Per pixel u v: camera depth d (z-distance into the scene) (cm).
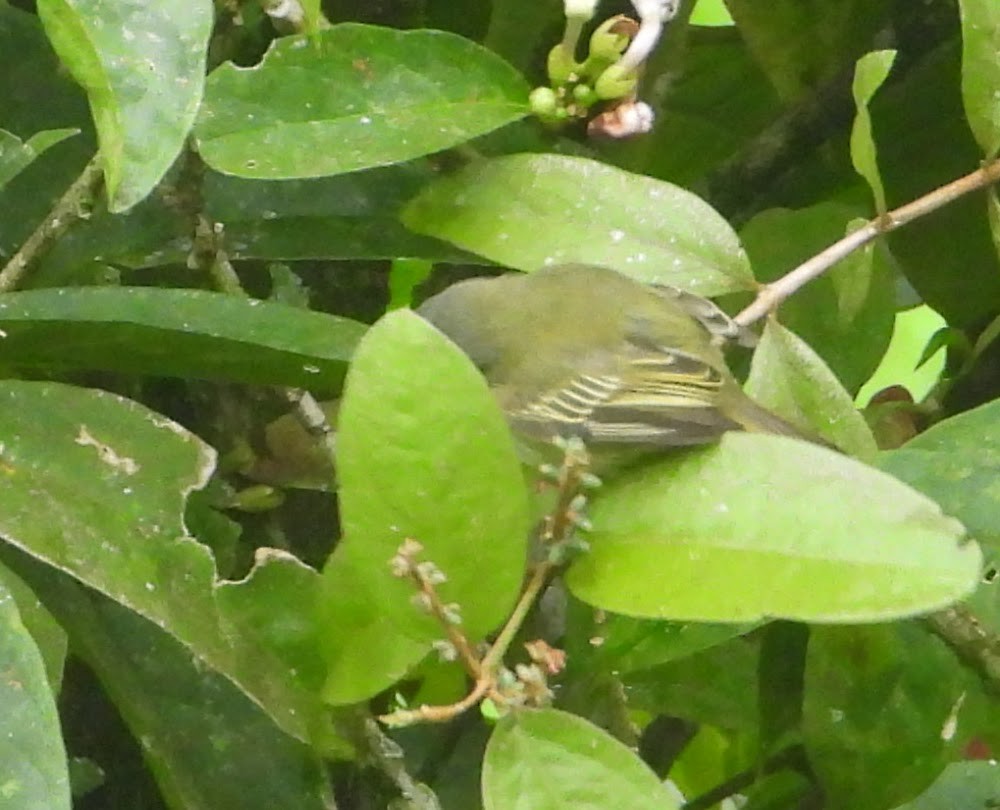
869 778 497
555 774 331
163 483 360
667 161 664
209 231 450
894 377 753
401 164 500
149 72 333
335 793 461
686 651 462
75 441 362
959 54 619
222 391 489
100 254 467
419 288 629
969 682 507
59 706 476
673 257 469
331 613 360
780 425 442
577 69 464
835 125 629
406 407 326
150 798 484
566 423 498
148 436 365
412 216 483
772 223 574
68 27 334
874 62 432
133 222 467
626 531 366
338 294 599
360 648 359
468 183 484
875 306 555
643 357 509
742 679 565
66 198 441
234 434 490
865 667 498
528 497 342
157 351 409
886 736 496
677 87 662
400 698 438
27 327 393
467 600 334
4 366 421
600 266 530
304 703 367
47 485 355
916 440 427
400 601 332
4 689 298
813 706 501
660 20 461
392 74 462
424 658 376
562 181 480
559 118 468
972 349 611
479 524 331
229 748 409
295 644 364
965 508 413
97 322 390
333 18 596
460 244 477
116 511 354
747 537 349
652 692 566
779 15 635
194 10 337
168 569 350
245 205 489
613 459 384
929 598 319
